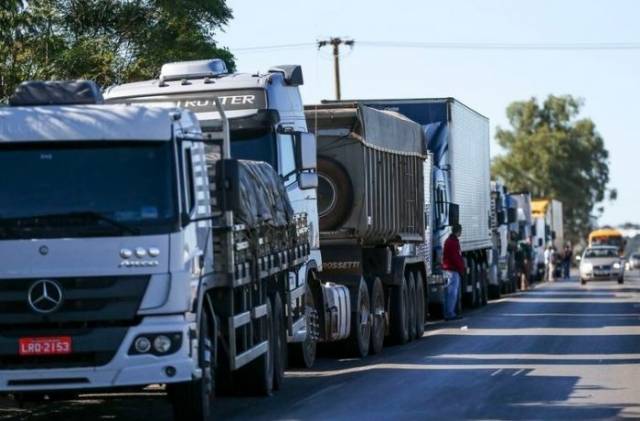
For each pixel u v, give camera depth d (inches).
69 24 2787.9
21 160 1146.0
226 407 1342.3
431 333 2404.0
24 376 1122.7
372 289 2004.2
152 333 1124.5
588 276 5831.7
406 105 2910.9
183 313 1137.4
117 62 2591.0
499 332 2383.1
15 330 1127.6
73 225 1130.0
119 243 1127.6
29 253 1127.0
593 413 1253.7
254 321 1386.6
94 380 1123.3
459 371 1657.2
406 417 1232.8
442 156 2910.9
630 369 1668.3
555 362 1768.0
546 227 7071.9
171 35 2851.9
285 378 1625.2
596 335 2273.6
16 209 1135.6
